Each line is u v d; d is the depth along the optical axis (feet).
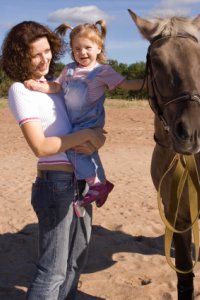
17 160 41.27
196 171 13.14
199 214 13.97
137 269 18.78
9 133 57.36
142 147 47.11
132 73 116.26
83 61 13.34
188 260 14.79
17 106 11.82
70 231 13.07
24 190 30.78
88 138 12.25
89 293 16.88
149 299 16.31
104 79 13.02
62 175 12.18
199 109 11.62
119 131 57.31
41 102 12.19
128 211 26.07
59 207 12.11
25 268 19.13
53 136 12.17
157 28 13.24
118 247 20.98
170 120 12.06
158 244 21.33
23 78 12.16
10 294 16.97
